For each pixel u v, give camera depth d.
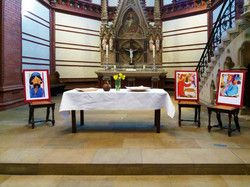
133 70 10.62
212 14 10.09
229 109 4.39
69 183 3.02
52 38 10.69
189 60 11.12
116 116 6.29
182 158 3.37
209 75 7.53
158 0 11.04
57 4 10.84
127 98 4.64
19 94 8.02
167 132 4.71
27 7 8.56
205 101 7.95
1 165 3.27
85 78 11.95
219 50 6.55
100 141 4.16
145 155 3.49
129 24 11.33
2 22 6.92
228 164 3.20
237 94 4.55
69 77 11.41
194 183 2.99
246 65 5.68
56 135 4.54
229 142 4.06
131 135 4.53
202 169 3.22
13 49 7.59
